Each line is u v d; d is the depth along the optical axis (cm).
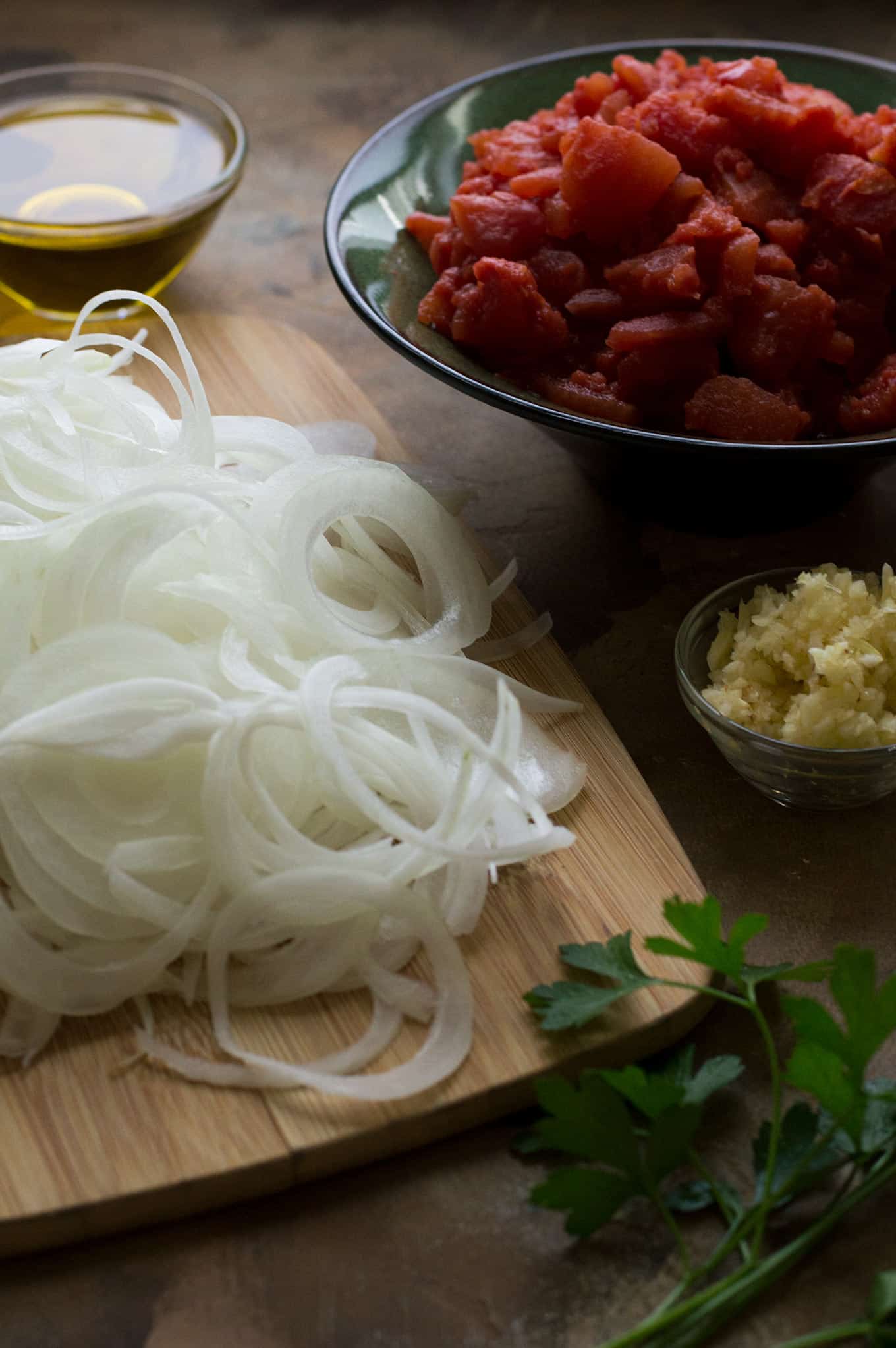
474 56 88
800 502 63
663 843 56
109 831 54
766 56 71
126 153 75
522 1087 52
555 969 54
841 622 58
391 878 54
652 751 60
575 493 67
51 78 76
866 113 70
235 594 57
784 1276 50
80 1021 53
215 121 75
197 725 54
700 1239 51
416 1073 52
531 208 64
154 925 54
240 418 64
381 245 67
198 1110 52
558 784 57
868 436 62
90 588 57
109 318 72
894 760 56
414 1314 50
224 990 53
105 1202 50
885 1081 52
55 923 54
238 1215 51
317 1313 50
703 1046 54
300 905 54
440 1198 51
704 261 63
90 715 54
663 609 64
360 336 74
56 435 60
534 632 61
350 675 56
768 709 57
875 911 56
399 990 53
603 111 66
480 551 63
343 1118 51
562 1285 50
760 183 64
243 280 76
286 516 59
